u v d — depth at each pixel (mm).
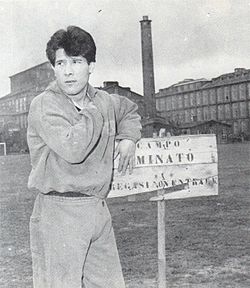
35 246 1826
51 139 1606
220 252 3072
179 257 3123
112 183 2221
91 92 1833
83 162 1715
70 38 1742
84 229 1736
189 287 2799
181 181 2342
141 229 3287
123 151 1937
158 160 2291
